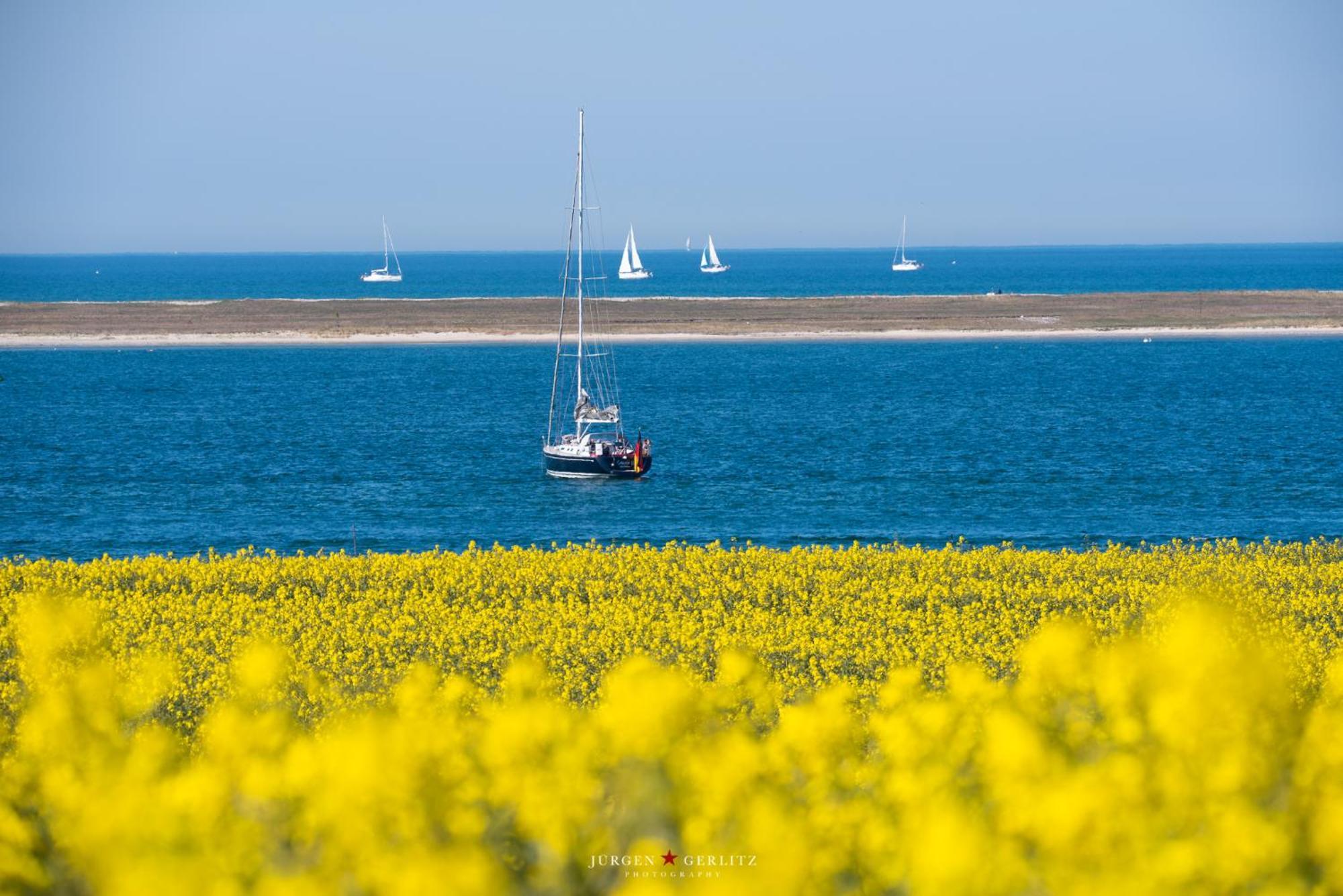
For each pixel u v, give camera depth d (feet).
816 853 86.22
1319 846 85.56
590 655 227.20
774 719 139.44
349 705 160.56
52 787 92.12
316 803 85.87
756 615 262.06
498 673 216.95
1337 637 252.21
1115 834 82.38
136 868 84.12
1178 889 80.23
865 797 93.81
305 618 261.65
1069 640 108.58
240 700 139.74
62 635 147.84
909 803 89.10
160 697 136.15
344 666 216.74
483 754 91.45
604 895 88.22
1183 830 84.02
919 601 283.59
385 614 268.41
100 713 104.22
